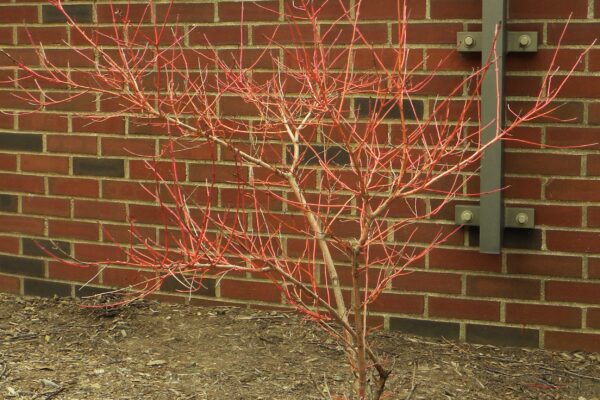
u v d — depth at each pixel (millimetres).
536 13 4770
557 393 4480
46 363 4762
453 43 4898
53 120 5789
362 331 3656
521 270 4930
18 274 5992
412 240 5066
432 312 5082
